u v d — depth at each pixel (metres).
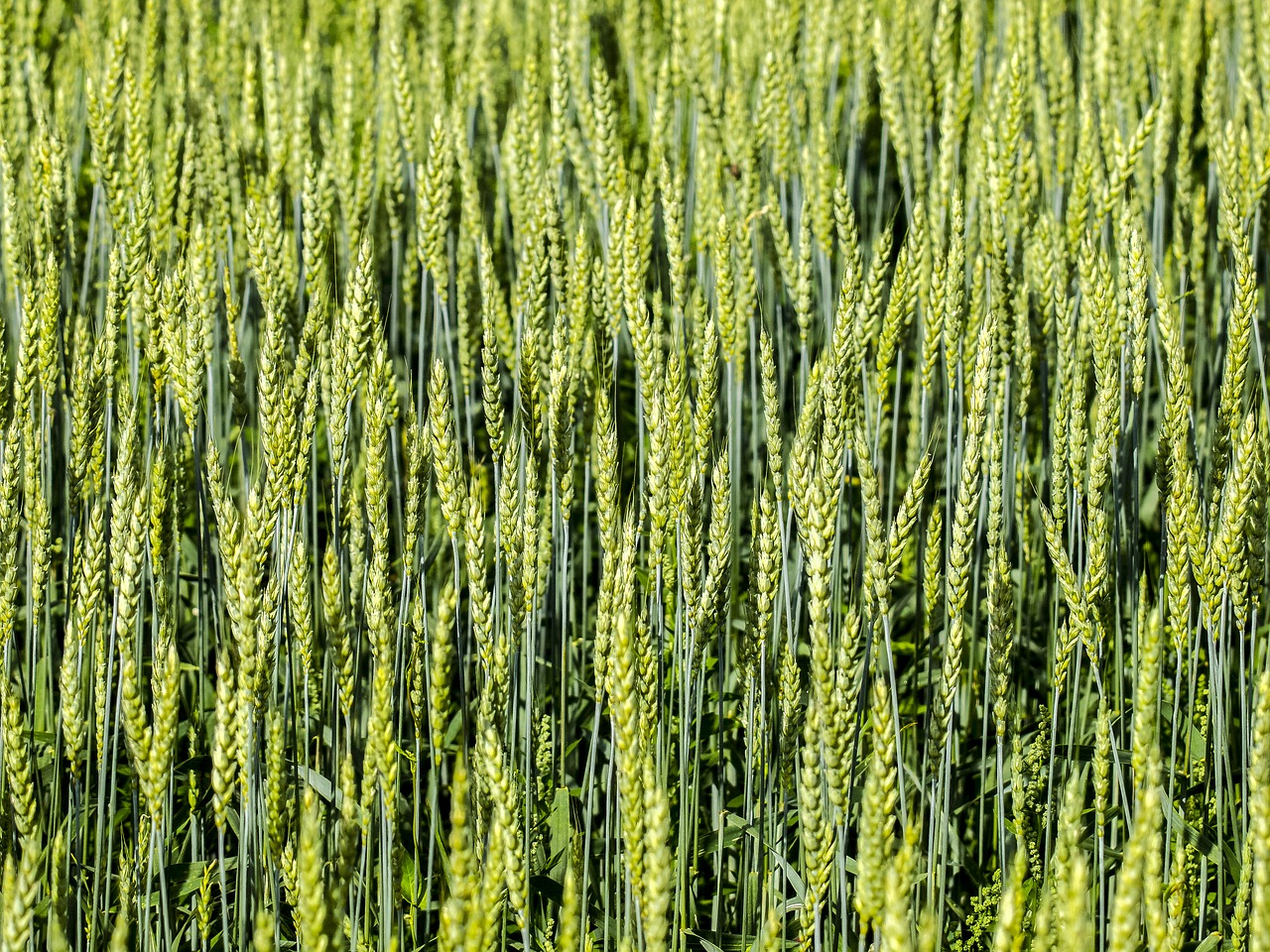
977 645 3.99
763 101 4.75
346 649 2.67
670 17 6.12
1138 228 3.79
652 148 4.94
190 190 4.14
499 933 2.73
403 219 5.13
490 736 2.29
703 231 4.66
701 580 2.82
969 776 3.87
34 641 3.15
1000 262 3.87
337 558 2.99
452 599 2.49
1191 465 3.66
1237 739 3.68
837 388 2.76
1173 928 2.62
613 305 3.71
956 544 2.64
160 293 3.16
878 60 4.88
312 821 2.07
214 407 4.09
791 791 3.00
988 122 4.15
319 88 6.15
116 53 3.98
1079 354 3.84
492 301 3.68
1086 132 4.20
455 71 5.86
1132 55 5.71
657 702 2.64
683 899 2.84
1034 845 3.07
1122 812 3.25
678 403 2.83
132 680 2.45
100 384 3.00
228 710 2.40
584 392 4.14
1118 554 3.43
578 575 4.32
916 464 4.52
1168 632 3.75
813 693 2.52
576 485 4.37
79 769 3.37
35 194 4.16
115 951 2.06
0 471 2.80
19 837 2.77
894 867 2.00
